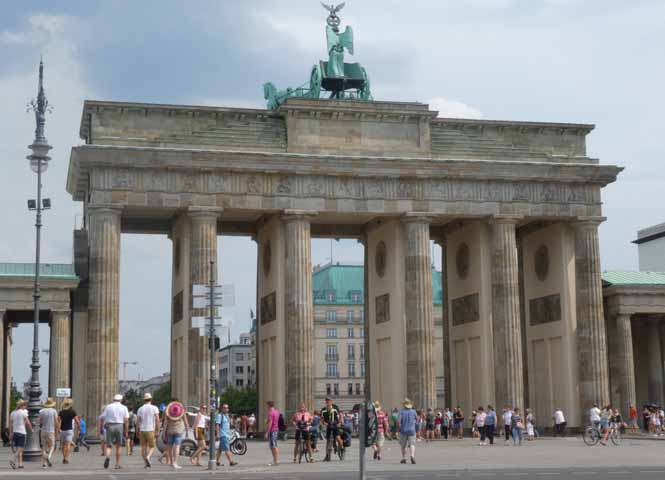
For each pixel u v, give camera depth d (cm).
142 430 6700
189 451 8219
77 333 12125
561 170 12938
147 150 11700
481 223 13088
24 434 6869
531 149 13162
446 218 12962
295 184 12244
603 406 12688
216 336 6750
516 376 12519
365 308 13800
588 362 12794
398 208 12494
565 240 13238
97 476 5806
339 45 13188
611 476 5584
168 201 11838
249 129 12331
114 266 11588
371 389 13475
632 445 10094
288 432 11919
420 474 6009
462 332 13612
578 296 13012
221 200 12000
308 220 12244
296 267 12112
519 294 14262
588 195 13125
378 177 12456
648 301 13800
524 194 12925
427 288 12462
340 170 12288
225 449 7031
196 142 12088
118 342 11544
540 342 13750
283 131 12438
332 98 13100
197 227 11900
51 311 11569
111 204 11631
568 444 10531
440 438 12119
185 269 12238
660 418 13075
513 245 12812
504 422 11250
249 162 12025
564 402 13038
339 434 7862
